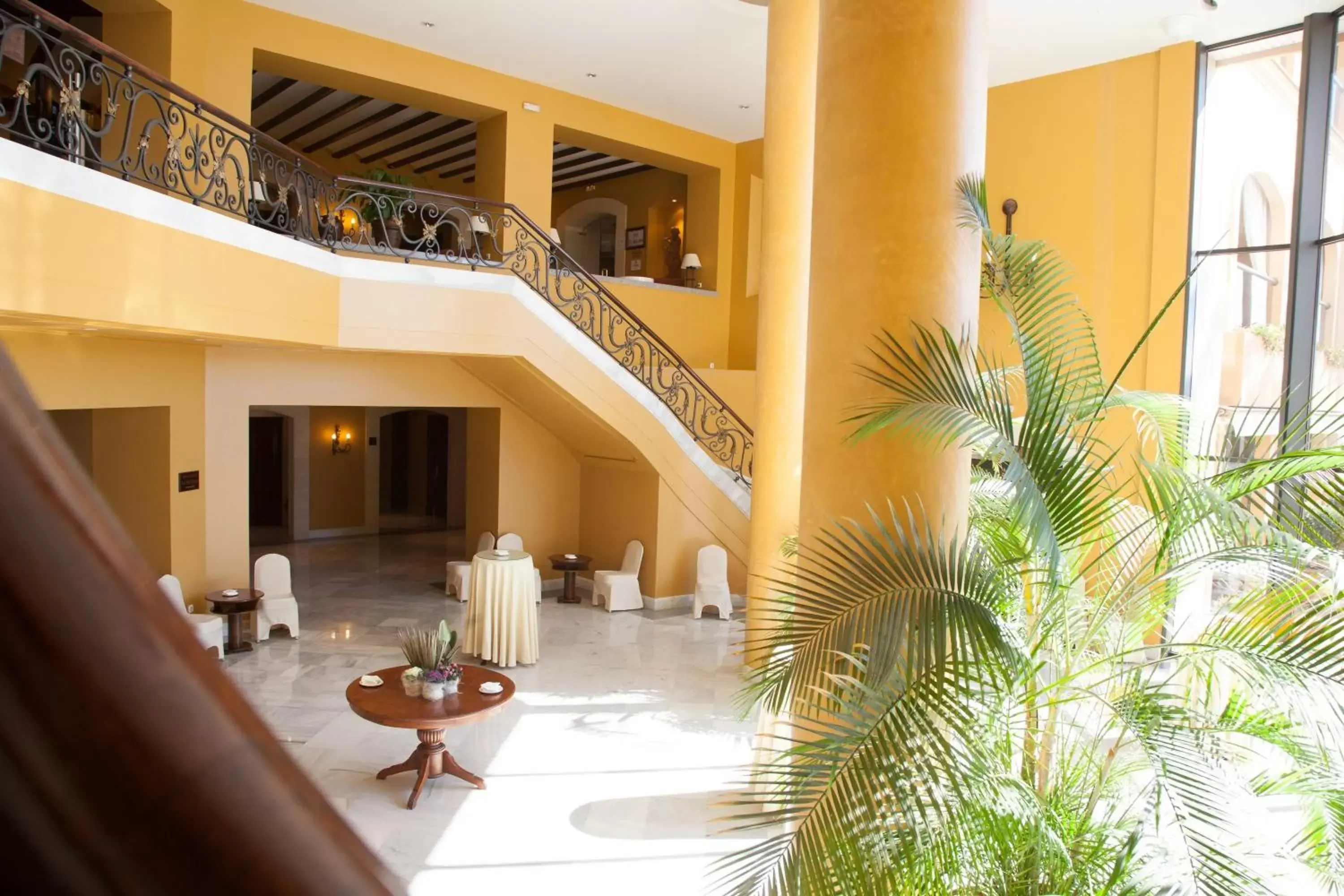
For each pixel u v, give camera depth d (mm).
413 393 12695
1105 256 11031
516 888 5914
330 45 11742
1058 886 3301
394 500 22422
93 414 10680
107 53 5941
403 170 17859
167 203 6574
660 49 12164
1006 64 11281
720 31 11453
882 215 3670
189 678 264
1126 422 10422
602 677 10047
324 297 9070
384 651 10523
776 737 3316
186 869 255
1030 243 3920
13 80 9844
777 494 9141
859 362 3719
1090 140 11148
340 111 14305
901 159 3652
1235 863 2947
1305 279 9234
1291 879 3578
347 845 302
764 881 2920
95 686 240
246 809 267
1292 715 3523
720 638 11609
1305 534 3584
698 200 16203
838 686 3410
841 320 3770
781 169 9039
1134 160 10797
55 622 235
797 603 3291
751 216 15617
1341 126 9000
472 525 14289
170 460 10305
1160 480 3529
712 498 13086
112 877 245
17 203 5086
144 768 247
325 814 299
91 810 243
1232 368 9984
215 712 268
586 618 12477
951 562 3191
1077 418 3781
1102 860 3424
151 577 273
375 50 12125
